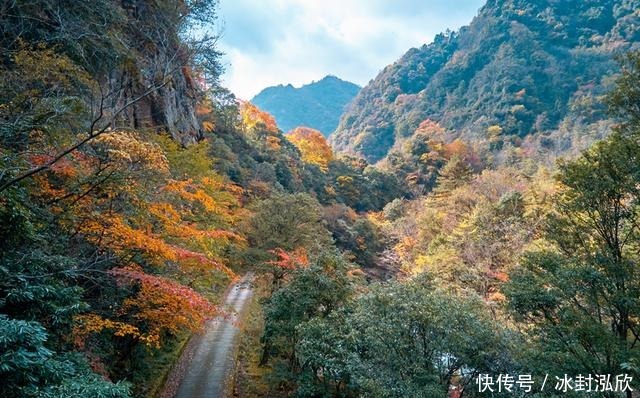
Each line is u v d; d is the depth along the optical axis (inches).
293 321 479.2
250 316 789.2
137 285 382.6
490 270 784.9
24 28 415.8
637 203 327.9
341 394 442.6
